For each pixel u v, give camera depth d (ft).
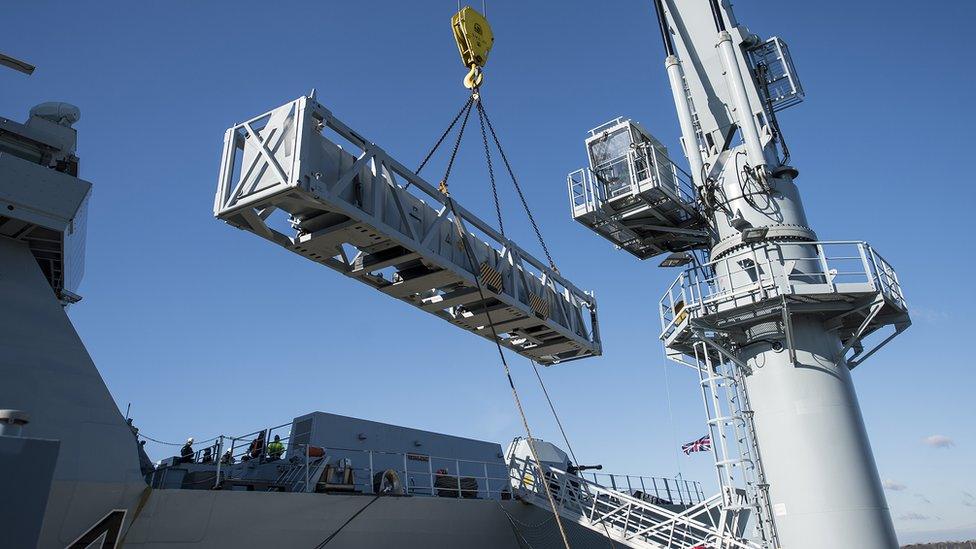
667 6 71.20
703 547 58.34
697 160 64.23
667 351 67.92
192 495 43.83
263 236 36.99
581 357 60.29
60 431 38.40
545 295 53.72
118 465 40.47
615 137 67.00
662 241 71.36
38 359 39.34
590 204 64.90
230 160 35.50
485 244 48.42
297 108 34.04
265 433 60.39
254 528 47.03
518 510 70.28
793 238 60.18
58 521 37.40
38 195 41.83
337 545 51.93
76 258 53.83
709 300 58.23
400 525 57.16
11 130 43.39
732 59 64.49
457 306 48.75
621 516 65.98
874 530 51.85
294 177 32.22
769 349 58.44
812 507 53.01
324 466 54.85
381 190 38.42
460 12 50.29
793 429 55.36
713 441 58.03
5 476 17.29
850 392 56.80
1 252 41.78
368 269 40.93
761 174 60.44
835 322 59.31
